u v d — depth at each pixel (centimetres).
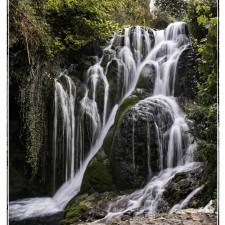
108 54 790
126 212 458
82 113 702
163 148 577
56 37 730
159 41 833
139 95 663
